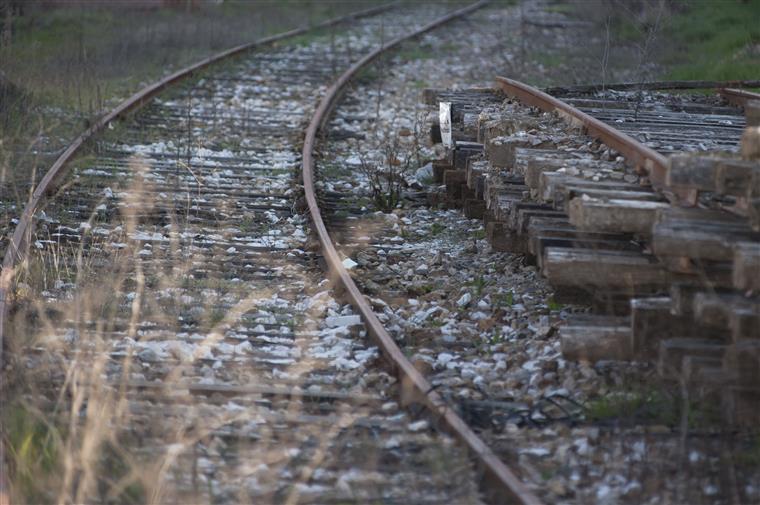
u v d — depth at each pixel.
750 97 45.62
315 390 23.89
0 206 38.69
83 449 19.03
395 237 38.41
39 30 89.38
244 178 45.94
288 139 54.84
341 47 91.69
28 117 51.88
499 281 32.78
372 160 50.75
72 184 42.19
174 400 23.08
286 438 21.38
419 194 44.50
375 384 24.59
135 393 23.25
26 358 24.72
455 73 81.25
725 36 80.69
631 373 24.47
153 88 62.81
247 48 84.12
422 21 115.62
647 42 57.66
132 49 82.25
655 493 19.30
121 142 51.25
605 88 51.56
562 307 29.58
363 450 20.55
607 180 27.83
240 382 24.42
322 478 19.72
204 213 39.62
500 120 36.22
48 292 29.95
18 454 19.38
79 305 27.67
